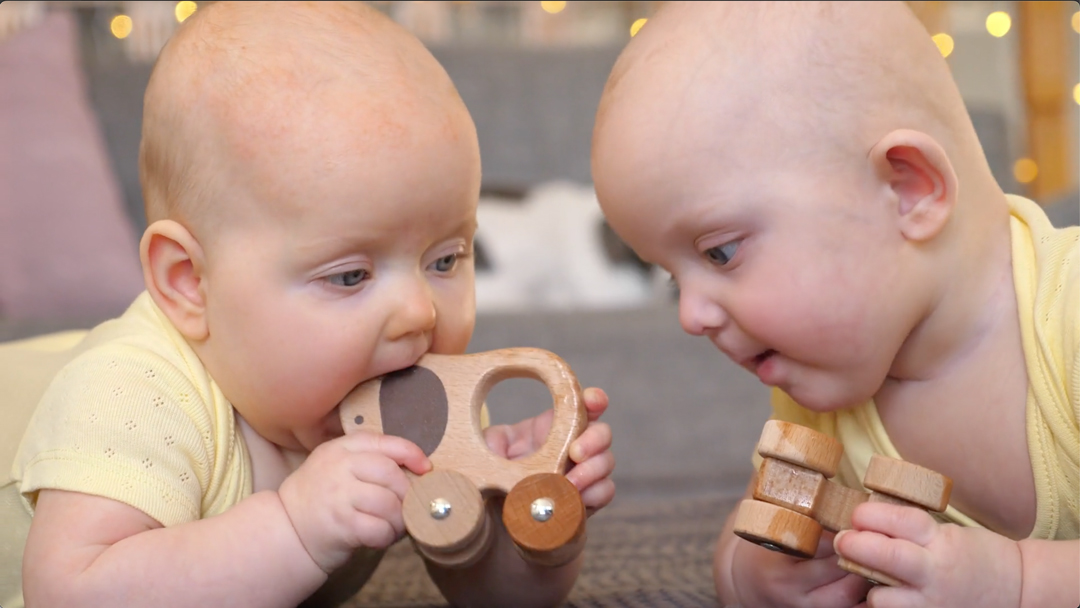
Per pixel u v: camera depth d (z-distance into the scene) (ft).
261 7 3.04
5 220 6.59
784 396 3.34
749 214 2.63
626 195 2.74
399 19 9.45
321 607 3.29
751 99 2.65
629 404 6.11
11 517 2.89
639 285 7.57
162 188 2.98
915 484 2.40
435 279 2.92
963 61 10.19
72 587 2.58
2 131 6.84
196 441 2.85
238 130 2.78
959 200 2.82
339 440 2.74
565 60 8.72
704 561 3.87
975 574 2.37
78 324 5.64
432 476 2.59
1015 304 2.86
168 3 8.61
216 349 2.91
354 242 2.71
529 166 8.48
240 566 2.62
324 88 2.79
